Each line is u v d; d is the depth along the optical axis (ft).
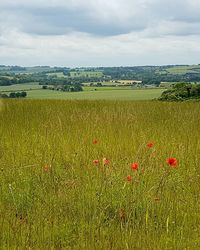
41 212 15.33
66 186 18.15
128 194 16.57
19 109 45.21
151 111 44.34
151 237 13.35
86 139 26.89
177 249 12.78
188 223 14.76
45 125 32.42
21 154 23.24
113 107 47.32
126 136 28.25
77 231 14.01
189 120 37.32
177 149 24.20
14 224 14.06
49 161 21.52
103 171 18.83
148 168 19.48
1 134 29.43
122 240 13.09
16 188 17.97
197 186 18.62
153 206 15.87
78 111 41.68
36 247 12.75
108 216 15.37
